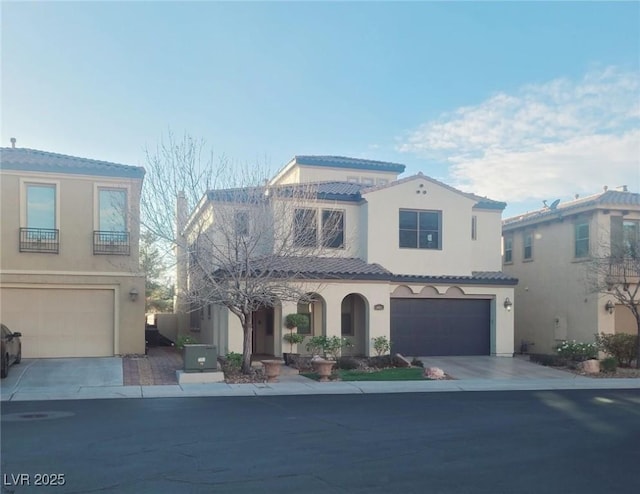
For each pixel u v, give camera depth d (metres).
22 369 18.28
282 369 19.72
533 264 29.30
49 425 10.64
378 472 7.83
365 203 23.84
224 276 17.67
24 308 21.17
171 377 17.41
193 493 6.86
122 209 21.08
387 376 18.53
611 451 9.23
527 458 8.72
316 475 7.64
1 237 20.84
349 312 23.72
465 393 16.11
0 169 20.84
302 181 28.08
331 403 13.84
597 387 17.94
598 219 24.94
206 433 10.09
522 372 20.47
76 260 21.50
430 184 24.58
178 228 18.39
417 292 23.98
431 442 9.68
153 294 34.06
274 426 10.81
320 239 20.03
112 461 8.18
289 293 18.42
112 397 14.29
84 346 21.67
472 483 7.42
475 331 24.94
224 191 18.23
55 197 21.42
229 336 20.73
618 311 26.38
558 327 27.20
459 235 24.78
